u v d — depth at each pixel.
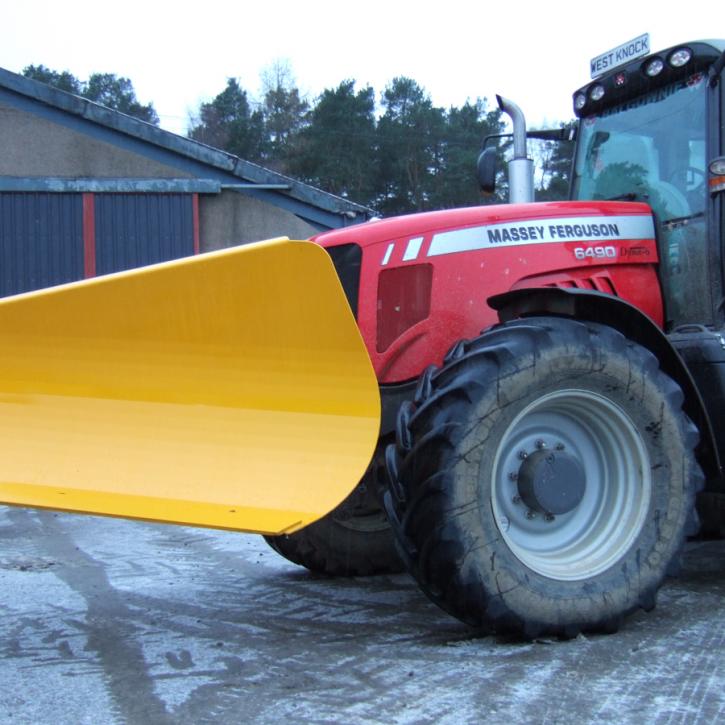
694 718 2.51
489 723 2.48
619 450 3.37
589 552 3.31
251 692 2.76
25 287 10.98
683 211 4.08
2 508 7.35
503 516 3.26
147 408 3.18
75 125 11.05
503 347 3.13
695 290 4.00
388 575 4.64
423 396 3.18
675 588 4.05
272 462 3.07
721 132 3.96
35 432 3.16
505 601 3.07
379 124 39.28
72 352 3.20
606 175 4.56
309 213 11.58
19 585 4.50
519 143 4.62
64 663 3.11
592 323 3.33
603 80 4.56
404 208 38.75
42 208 11.02
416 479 3.05
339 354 3.08
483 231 3.79
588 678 2.82
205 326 3.16
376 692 2.74
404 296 3.71
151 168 11.23
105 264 11.15
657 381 3.33
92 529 6.45
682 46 4.09
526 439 3.32
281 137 45.53
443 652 3.12
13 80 10.83
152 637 3.44
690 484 3.36
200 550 5.57
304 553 4.48
